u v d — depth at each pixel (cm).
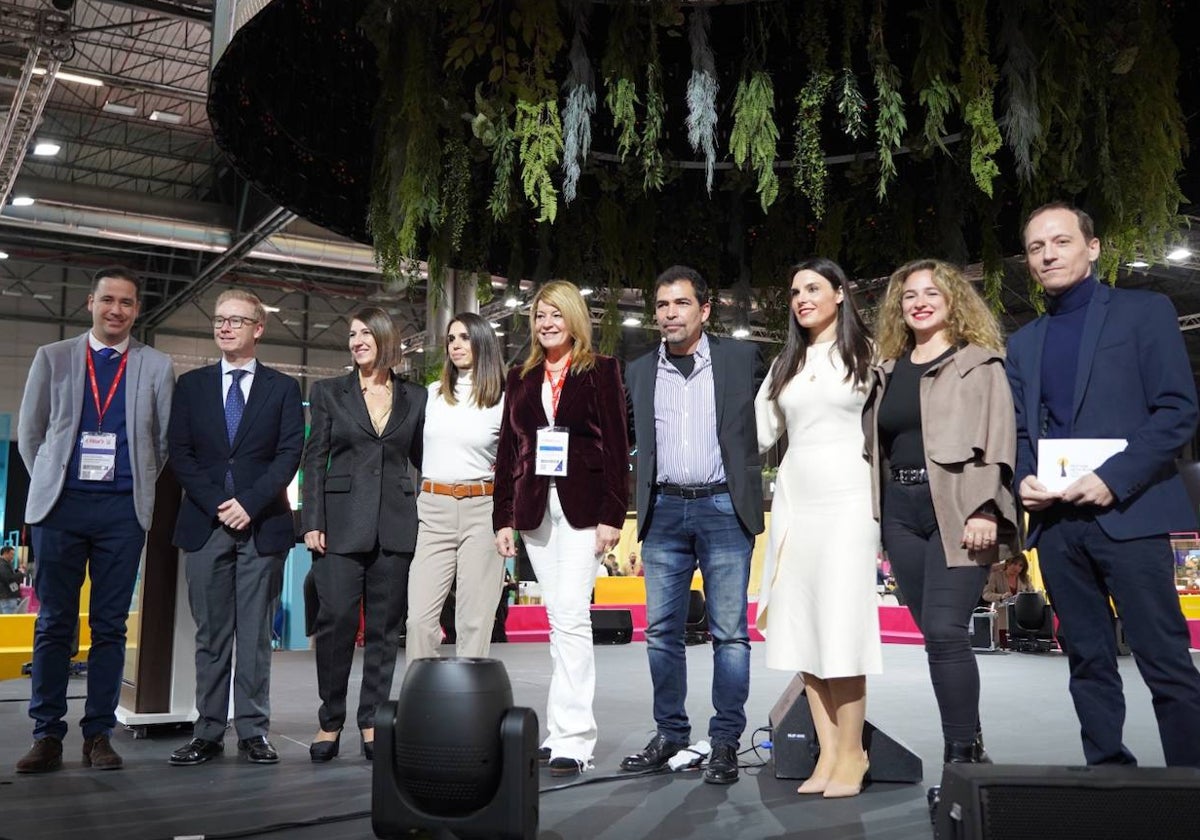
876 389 259
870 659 256
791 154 411
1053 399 226
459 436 322
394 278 387
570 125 338
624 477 301
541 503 298
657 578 298
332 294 2111
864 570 260
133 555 316
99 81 1217
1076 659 221
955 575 237
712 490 288
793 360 277
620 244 437
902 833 218
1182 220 358
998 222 423
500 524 306
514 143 349
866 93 380
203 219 1424
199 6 948
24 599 991
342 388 334
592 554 298
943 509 236
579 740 294
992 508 231
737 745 281
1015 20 319
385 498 325
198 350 2133
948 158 396
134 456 316
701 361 297
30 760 297
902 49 369
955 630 234
